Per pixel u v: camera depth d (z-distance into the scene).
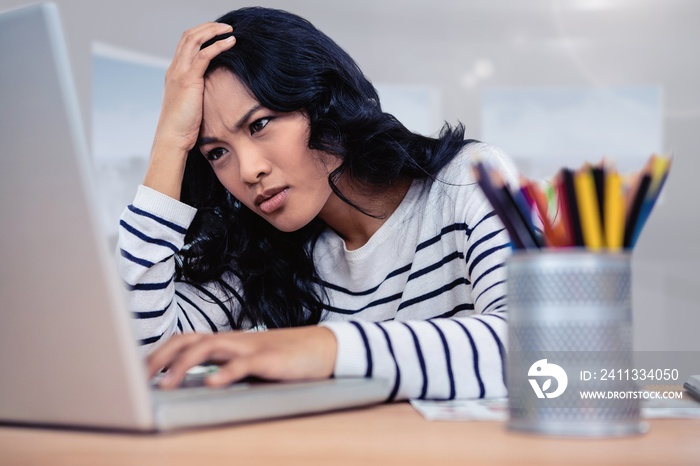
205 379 0.66
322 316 1.29
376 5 3.43
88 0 2.94
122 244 1.13
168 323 1.17
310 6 3.38
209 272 1.29
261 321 1.29
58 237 0.50
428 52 3.45
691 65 3.41
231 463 0.44
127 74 3.06
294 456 0.46
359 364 0.67
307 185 1.14
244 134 1.11
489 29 3.46
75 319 0.50
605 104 3.45
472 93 3.45
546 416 0.52
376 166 1.16
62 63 0.49
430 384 0.69
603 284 0.52
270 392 0.58
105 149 3.00
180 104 1.13
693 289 3.30
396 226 1.23
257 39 1.10
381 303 1.25
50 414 0.53
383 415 0.62
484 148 1.20
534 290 0.53
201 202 1.30
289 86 1.09
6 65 0.50
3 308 0.53
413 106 3.45
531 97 3.46
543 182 0.60
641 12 3.44
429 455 0.46
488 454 0.46
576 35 3.45
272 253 1.28
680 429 0.55
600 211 0.53
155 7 3.12
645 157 3.43
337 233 1.29
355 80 1.18
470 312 1.18
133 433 0.51
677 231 3.33
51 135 0.49
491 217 1.09
